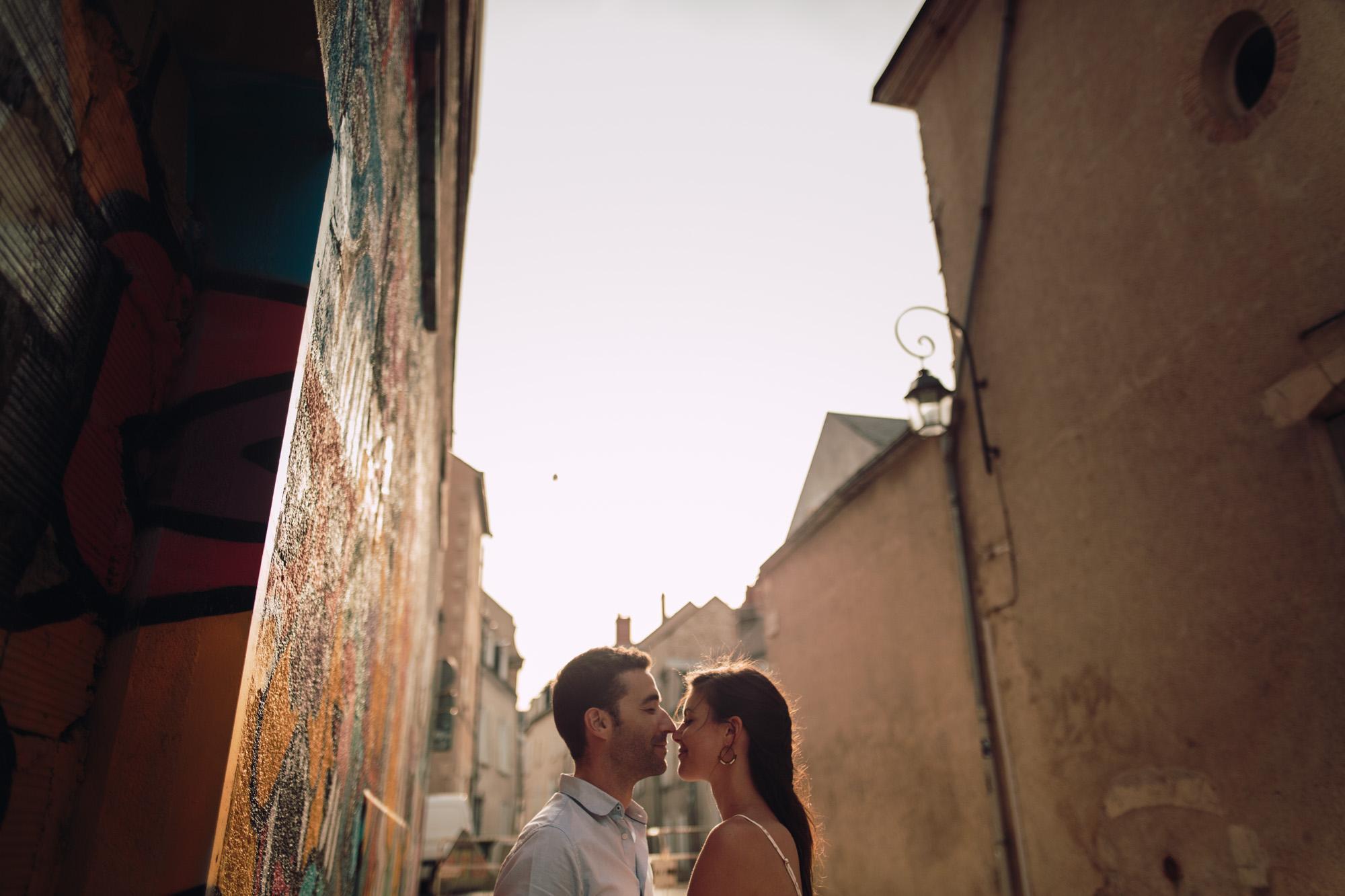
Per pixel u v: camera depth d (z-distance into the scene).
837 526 8.31
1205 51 4.04
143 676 0.84
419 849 8.99
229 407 0.98
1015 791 5.20
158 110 0.98
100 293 0.84
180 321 1.00
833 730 8.04
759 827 1.78
